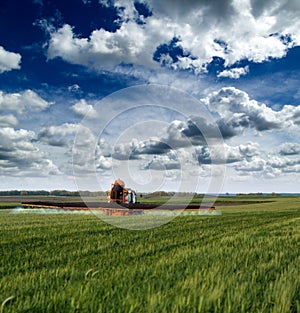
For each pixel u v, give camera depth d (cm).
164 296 489
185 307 461
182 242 1129
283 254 874
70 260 794
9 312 441
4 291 529
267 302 496
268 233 1446
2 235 1264
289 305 484
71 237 1233
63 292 499
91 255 867
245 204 5759
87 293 499
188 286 539
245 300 490
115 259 809
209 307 462
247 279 616
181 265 724
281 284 565
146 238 1229
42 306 456
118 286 550
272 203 6075
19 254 879
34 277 611
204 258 802
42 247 991
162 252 915
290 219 2317
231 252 902
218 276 613
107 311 442
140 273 647
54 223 1773
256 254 898
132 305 450
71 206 3061
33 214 2645
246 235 1312
